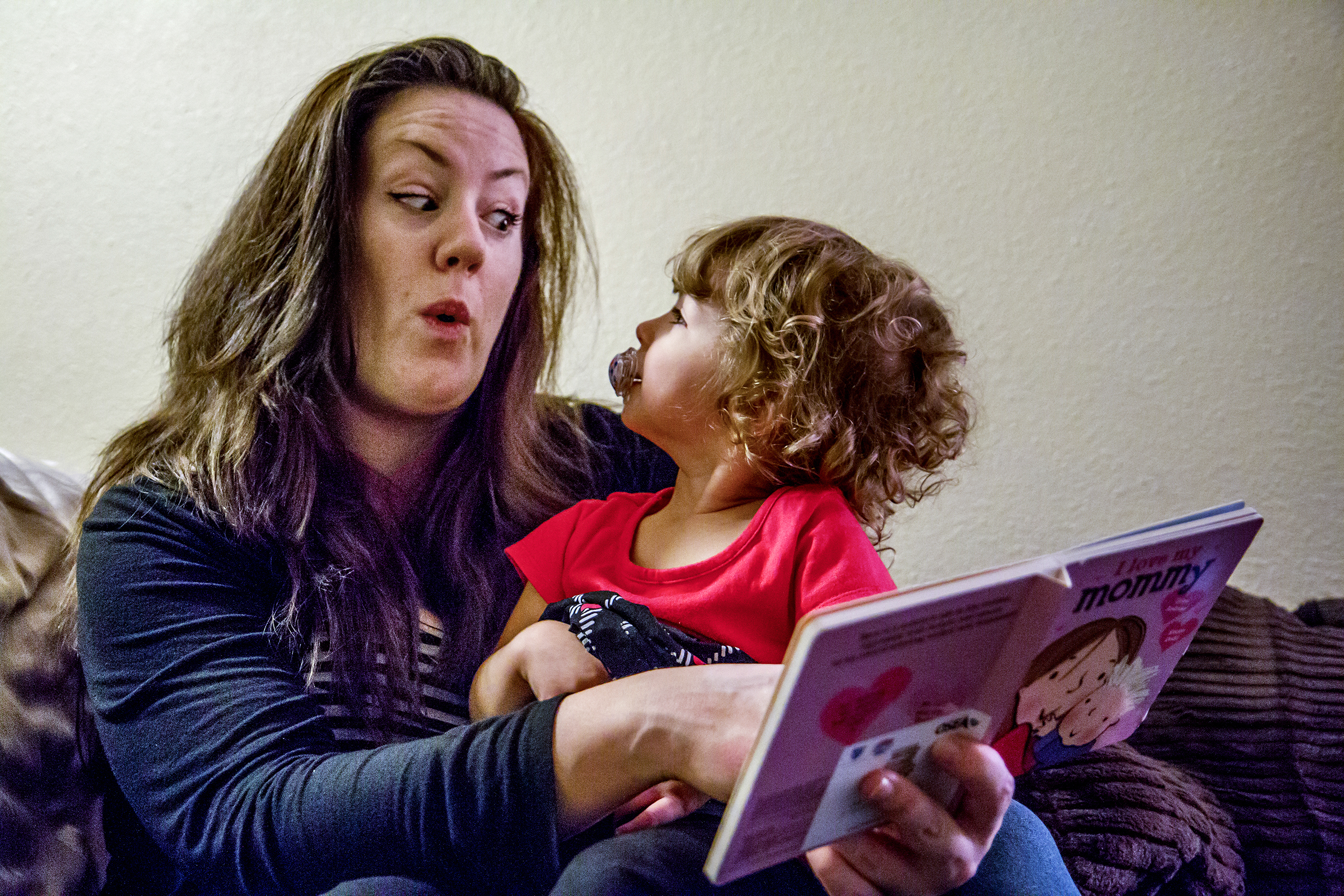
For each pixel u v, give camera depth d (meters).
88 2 1.53
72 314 1.48
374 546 1.04
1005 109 1.48
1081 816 0.94
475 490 1.15
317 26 1.50
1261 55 1.46
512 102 1.20
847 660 0.54
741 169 1.50
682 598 0.90
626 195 1.49
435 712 1.00
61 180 1.51
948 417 1.05
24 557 1.02
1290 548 1.41
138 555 0.89
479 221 1.12
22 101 1.52
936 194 1.48
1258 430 1.43
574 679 0.84
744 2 1.51
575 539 1.04
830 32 1.50
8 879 0.86
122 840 0.96
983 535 1.44
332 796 0.70
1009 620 0.61
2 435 1.45
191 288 1.16
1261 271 1.44
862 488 0.97
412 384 1.08
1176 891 0.90
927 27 1.49
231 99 1.50
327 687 0.94
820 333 0.93
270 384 1.04
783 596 0.88
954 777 0.63
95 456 1.39
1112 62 1.47
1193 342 1.44
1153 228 1.46
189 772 0.77
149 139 1.50
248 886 0.73
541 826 0.66
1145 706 0.78
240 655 0.85
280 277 1.08
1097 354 1.45
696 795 0.80
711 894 0.69
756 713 0.63
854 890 0.64
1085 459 1.44
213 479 0.98
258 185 1.13
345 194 1.07
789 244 0.98
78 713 0.98
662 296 1.48
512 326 1.22
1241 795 1.02
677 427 0.97
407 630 1.01
